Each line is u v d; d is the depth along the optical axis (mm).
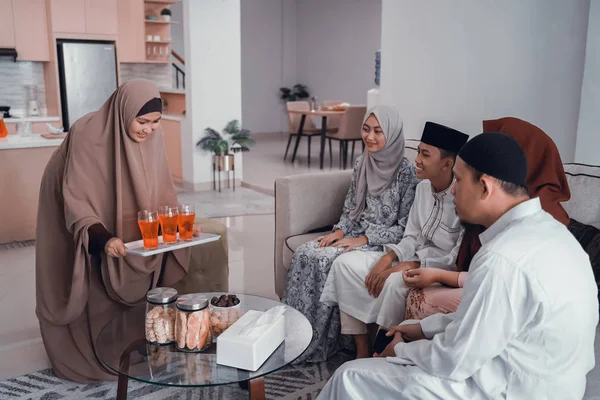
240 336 1722
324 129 7969
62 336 2426
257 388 1715
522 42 3104
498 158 1381
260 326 1774
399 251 2473
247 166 8133
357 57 11430
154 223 2160
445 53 3535
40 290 2385
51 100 7090
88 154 2297
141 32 7402
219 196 6293
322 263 2578
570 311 1305
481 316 1327
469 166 1425
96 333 2434
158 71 7957
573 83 2904
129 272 2355
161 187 2549
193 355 1793
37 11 6746
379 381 1518
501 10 3182
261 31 12391
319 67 12383
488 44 3275
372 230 2666
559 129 2996
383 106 2627
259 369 1700
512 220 1407
